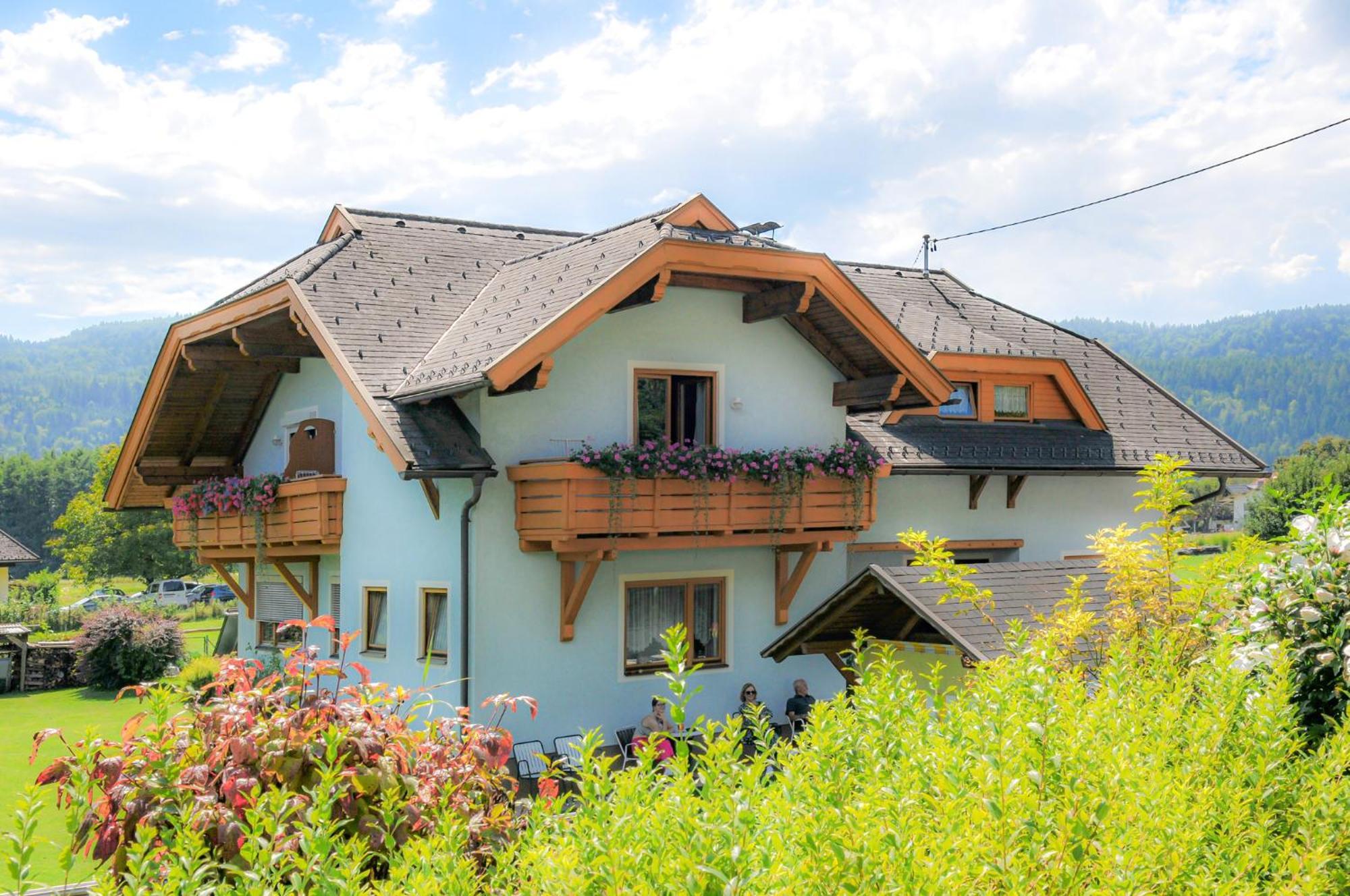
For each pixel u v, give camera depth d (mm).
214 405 20516
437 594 15820
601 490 14930
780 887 3168
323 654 18406
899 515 19203
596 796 3479
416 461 14227
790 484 16297
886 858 3254
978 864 3473
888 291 23500
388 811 4484
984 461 19469
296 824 4395
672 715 3744
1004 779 3512
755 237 17234
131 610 28781
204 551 19859
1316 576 5961
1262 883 4051
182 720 5141
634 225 17281
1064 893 3492
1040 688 3914
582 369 15883
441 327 17125
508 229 20875
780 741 4070
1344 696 5668
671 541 15562
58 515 120938
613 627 16312
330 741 4629
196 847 3887
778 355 17516
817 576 18281
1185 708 4887
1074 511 20984
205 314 18250
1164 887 3707
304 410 19078
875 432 19406
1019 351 20906
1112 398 22688
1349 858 4129
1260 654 5652
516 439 15375
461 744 5492
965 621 10531
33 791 3846
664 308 16516
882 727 4211
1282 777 4422
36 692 27578
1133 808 3703
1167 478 7477
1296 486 39219
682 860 3123
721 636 17312
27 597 51844
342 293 17031
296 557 18578
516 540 15438
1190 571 7711
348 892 3586
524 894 3568
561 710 15805
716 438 16891
